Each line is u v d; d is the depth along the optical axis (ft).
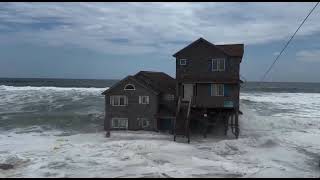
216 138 136.98
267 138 133.28
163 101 151.94
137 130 144.97
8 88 376.07
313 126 169.68
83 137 136.98
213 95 141.18
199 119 139.74
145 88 143.64
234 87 139.85
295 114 209.67
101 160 102.17
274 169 95.66
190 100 136.87
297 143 130.62
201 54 142.31
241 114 160.56
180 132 141.28
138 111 144.97
